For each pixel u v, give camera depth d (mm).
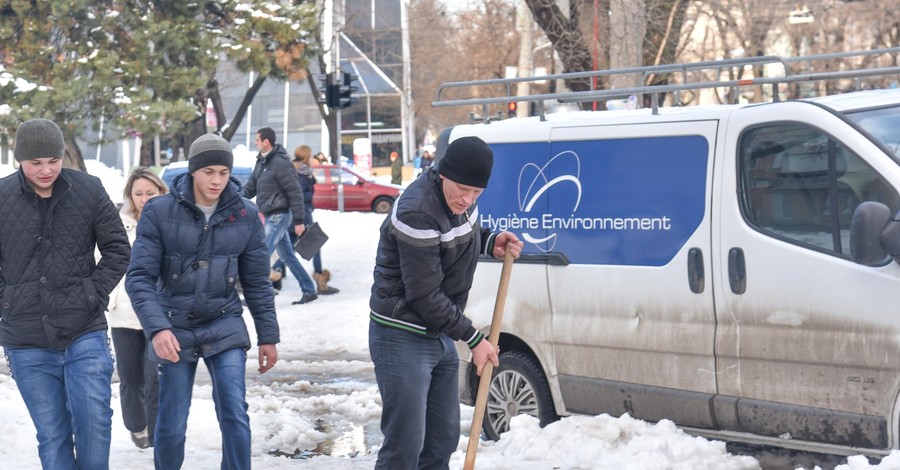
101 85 22844
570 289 7203
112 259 5617
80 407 5523
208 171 5703
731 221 6504
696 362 6676
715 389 6605
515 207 7477
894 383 5926
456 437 5520
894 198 5914
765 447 7203
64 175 5539
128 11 23750
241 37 25328
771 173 6391
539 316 7363
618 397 7023
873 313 5961
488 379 5312
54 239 5480
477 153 4914
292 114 65000
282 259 15281
